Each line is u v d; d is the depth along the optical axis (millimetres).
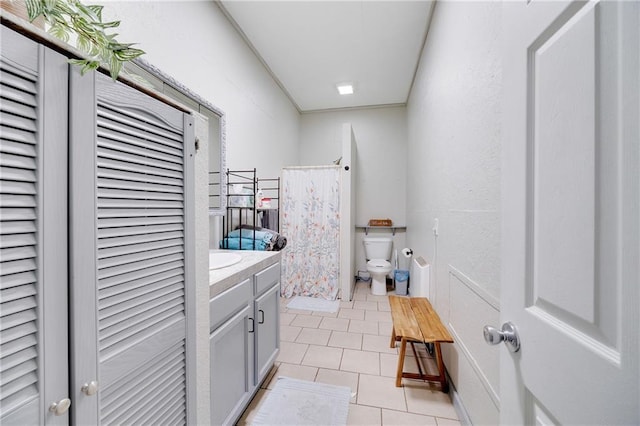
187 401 767
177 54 1528
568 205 459
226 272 1211
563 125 472
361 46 2473
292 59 2672
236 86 2205
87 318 494
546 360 504
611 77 386
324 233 3160
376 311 2775
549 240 508
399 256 3807
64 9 487
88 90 492
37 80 419
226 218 2100
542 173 530
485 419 1078
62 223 457
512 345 613
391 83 3191
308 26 2197
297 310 2787
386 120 3865
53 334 446
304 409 1416
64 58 457
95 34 518
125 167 571
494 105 1014
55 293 448
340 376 1694
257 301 1438
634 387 347
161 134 662
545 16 509
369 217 3910
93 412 504
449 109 1604
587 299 418
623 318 366
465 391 1309
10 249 394
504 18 670
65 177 460
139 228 609
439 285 1828
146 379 631
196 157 863
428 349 1981
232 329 1212
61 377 457
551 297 500
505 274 652
